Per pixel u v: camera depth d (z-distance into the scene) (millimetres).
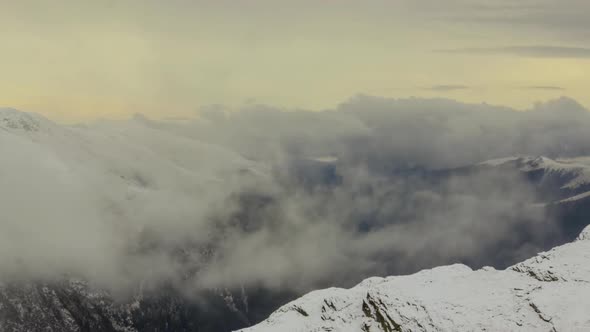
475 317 145625
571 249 162500
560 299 141625
